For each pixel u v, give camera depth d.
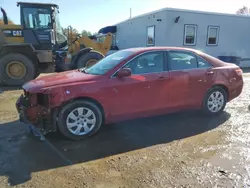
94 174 2.90
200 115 5.15
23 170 2.99
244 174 2.85
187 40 15.02
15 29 9.06
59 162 3.18
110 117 4.07
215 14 15.51
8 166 3.07
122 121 4.55
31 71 9.05
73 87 3.76
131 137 4.00
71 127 3.83
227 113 5.30
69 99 3.73
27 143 3.76
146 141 3.84
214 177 2.80
